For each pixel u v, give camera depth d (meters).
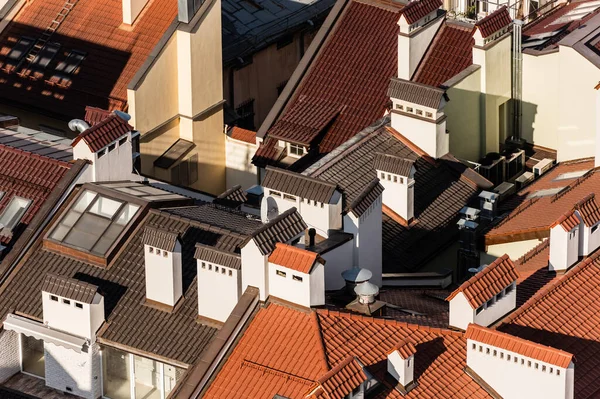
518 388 174.75
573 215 193.50
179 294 187.25
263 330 179.12
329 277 193.38
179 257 186.38
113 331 186.25
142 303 188.38
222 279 182.50
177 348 183.50
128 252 194.12
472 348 176.62
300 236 185.00
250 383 175.50
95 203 198.88
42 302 190.25
